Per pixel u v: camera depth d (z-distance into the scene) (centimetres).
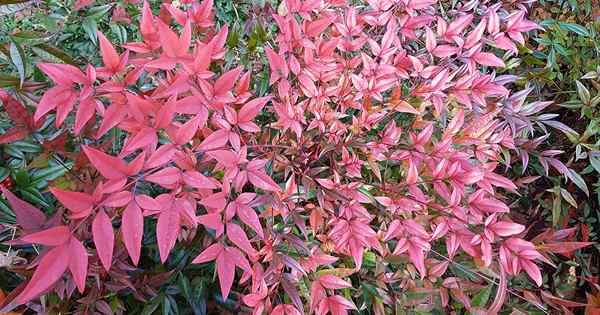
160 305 63
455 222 52
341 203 56
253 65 68
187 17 50
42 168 52
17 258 47
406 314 59
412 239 51
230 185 44
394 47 57
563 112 90
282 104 55
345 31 58
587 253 83
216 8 90
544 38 82
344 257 61
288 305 49
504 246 52
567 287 76
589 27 86
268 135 59
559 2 90
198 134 51
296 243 52
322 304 50
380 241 59
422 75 58
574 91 83
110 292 54
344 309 49
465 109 67
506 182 54
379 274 60
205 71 39
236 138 41
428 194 65
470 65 57
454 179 52
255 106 42
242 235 39
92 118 50
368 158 58
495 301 56
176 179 36
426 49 64
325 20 52
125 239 32
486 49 87
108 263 31
